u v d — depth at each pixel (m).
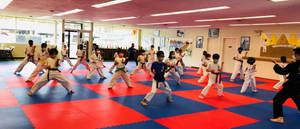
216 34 16.34
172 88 8.55
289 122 5.19
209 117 5.23
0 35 16.56
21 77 8.95
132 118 4.81
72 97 6.28
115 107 5.55
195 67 18.11
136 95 6.95
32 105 5.30
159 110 5.54
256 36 14.08
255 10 7.90
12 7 10.69
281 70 4.95
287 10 7.61
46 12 12.10
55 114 4.76
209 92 8.17
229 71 15.90
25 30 17.52
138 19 13.11
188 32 18.66
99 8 9.50
